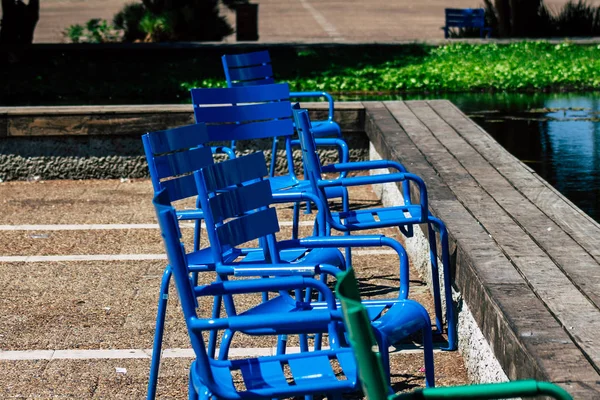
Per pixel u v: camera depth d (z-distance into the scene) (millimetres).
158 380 5762
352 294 2957
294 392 3859
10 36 27734
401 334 4633
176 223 3947
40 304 7180
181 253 3885
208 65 24844
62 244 8961
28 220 9930
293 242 5520
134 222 9828
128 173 12031
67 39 33625
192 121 11852
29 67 24781
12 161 11867
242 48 26562
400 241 9125
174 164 5734
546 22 32094
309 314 3779
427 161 9203
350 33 34875
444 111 12219
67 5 49312
